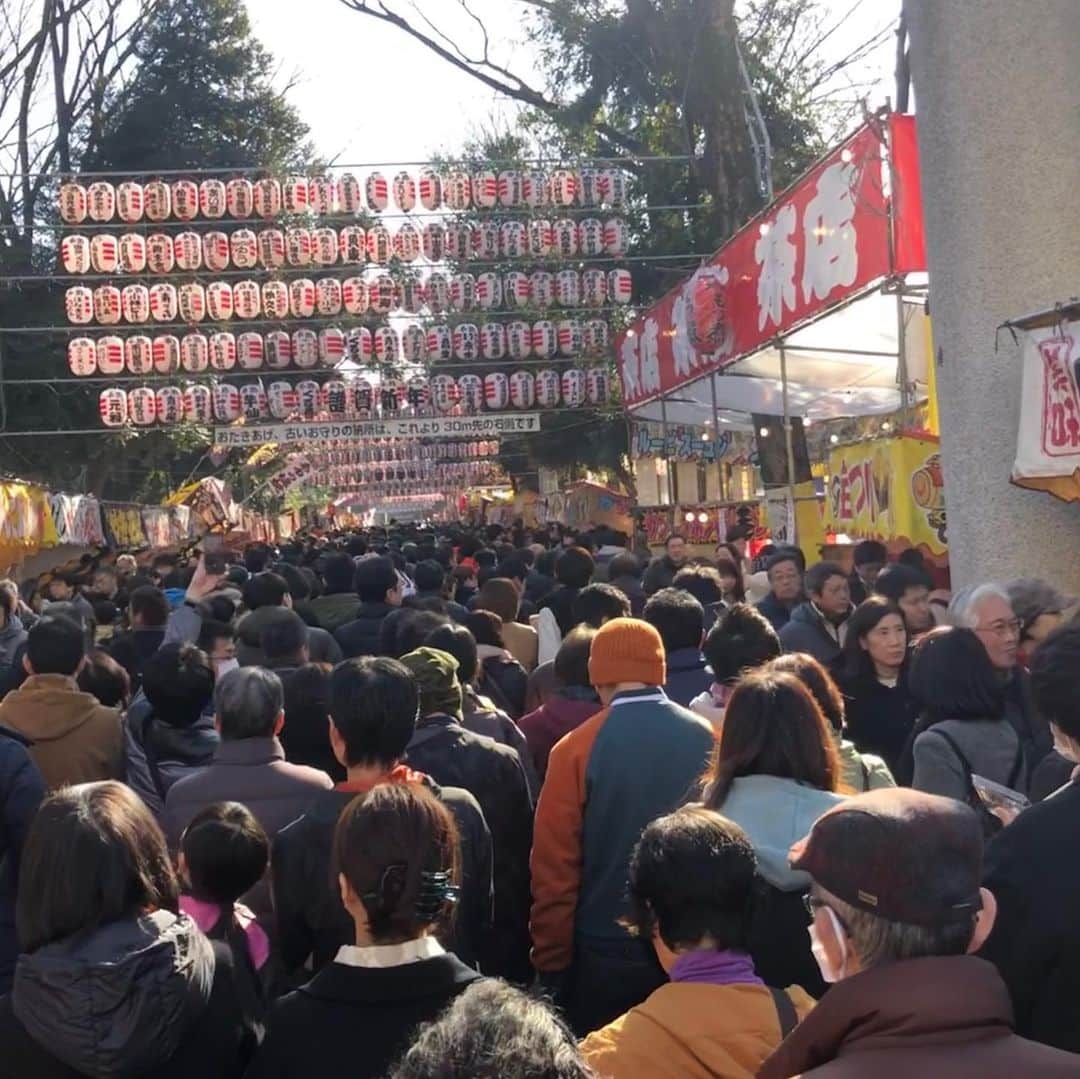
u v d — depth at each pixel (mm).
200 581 7809
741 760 3328
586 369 21156
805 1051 1965
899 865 1979
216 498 26125
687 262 21844
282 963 3643
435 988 2590
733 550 8898
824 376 12031
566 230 19828
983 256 6375
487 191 19703
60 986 2445
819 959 2139
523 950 4543
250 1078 2604
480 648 6543
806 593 7242
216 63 29953
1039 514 6344
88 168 28984
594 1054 2404
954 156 6441
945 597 6582
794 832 3207
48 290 24359
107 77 28766
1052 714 2998
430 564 8883
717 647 4609
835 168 8227
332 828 3562
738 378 12453
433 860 2635
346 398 21000
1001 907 2727
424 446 38844
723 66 18266
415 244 19844
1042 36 6301
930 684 3984
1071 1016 2660
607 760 4051
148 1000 2488
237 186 19766
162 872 2701
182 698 4766
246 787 4117
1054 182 6305
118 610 10188
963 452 6508
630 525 25000
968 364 6453
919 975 1936
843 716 4285
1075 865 2699
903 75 11469
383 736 3660
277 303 20156
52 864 2566
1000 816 3414
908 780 4398
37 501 15297
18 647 7527
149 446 26688
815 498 10438
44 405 23875
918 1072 1843
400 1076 1657
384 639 6367
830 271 8430
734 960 2535
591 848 4062
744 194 18344
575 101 22312
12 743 4129
